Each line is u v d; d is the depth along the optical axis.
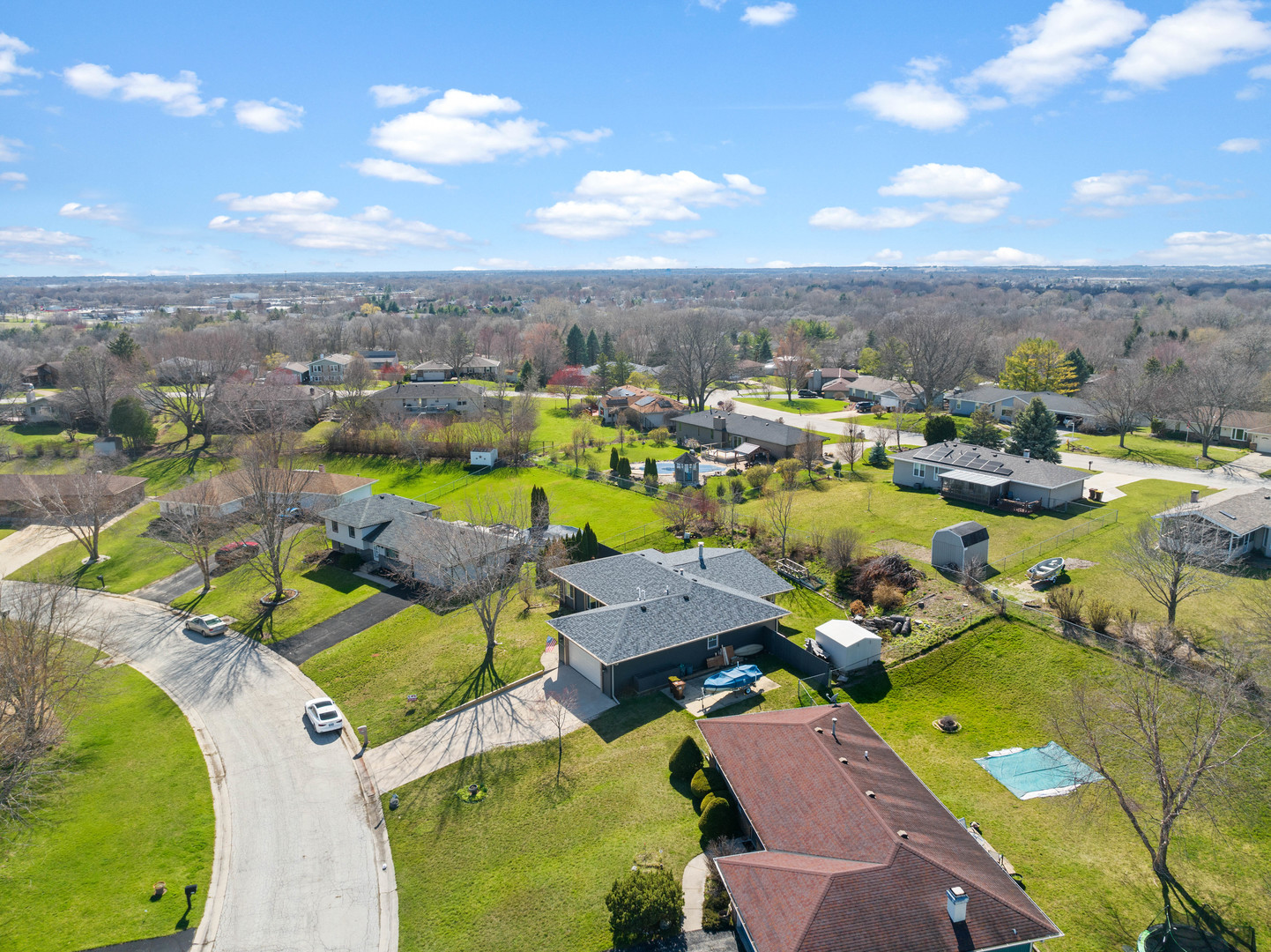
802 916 21.31
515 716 37.91
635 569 46.53
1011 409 107.31
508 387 144.75
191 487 68.94
